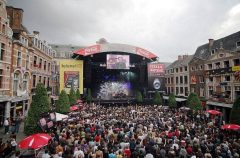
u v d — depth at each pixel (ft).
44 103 48.39
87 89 156.56
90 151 31.01
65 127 49.93
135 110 92.22
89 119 62.95
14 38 74.49
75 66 142.82
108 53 163.53
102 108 103.04
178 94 156.66
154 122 59.00
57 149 31.60
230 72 99.04
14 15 78.69
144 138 38.83
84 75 158.92
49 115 49.06
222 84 105.19
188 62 142.82
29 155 36.37
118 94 167.22
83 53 146.82
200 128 52.65
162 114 79.05
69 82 140.46
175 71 163.94
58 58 164.35
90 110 92.53
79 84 142.31
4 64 66.08
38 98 48.19
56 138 39.42
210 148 35.70
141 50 159.84
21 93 77.61
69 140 36.14
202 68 126.21
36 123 46.32
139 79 170.91
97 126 49.06
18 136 54.70
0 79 64.69
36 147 27.40
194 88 134.72
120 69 167.22
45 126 45.93
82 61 144.56
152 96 161.48
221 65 108.47
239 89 93.09
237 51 96.32
